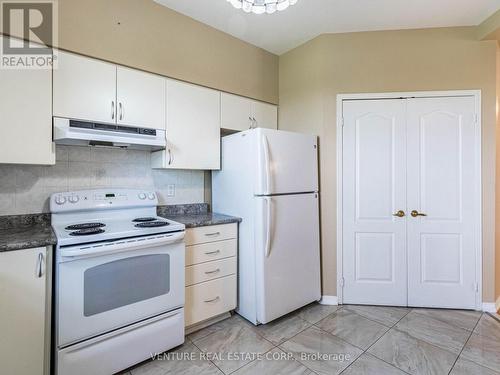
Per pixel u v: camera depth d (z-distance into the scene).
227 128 2.49
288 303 2.26
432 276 2.43
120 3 1.89
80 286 1.45
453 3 2.08
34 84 1.58
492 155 2.34
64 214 1.85
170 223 1.88
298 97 2.74
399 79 2.46
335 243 2.55
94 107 1.77
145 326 1.69
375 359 1.73
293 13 2.22
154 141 1.96
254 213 2.14
